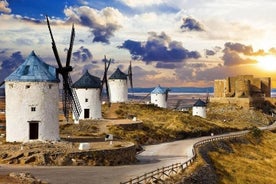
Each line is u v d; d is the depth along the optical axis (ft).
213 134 316.81
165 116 323.78
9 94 160.15
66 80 179.11
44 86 161.07
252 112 467.52
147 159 172.55
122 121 262.06
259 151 277.44
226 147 255.29
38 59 169.17
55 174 120.78
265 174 202.18
